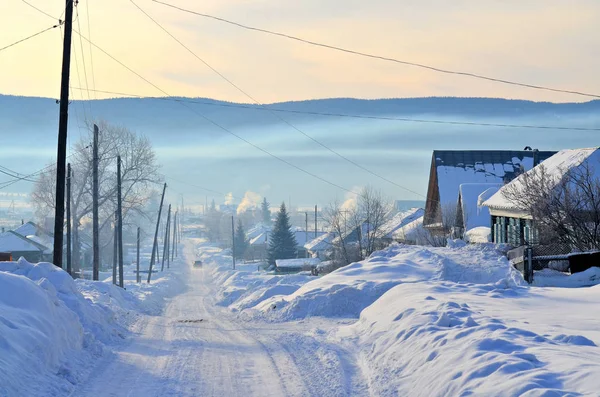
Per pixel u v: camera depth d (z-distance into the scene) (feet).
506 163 245.45
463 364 35.96
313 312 86.58
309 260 345.92
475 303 64.23
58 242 96.22
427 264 115.96
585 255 103.40
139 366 49.90
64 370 44.39
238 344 62.08
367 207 273.54
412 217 307.78
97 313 68.74
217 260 492.95
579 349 37.86
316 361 50.47
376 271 111.14
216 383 43.83
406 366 42.63
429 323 49.42
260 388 42.32
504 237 168.25
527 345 38.27
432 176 248.52
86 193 309.01
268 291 120.47
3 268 69.97
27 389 37.22
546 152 251.80
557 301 66.54
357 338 58.75
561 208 119.14
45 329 48.29
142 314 105.70
